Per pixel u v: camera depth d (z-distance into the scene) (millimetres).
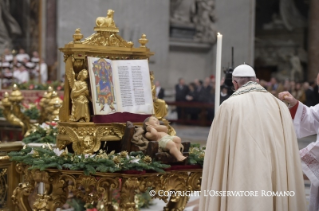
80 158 4504
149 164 4441
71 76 4980
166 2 22344
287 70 23891
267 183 4039
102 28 5148
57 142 5047
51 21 21422
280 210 4113
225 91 5750
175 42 22719
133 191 4480
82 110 4879
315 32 23312
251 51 22750
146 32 21922
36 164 4500
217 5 23172
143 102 5227
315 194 5008
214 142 4266
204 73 23375
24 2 21750
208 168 4281
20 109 8523
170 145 4617
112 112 5035
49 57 21484
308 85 18641
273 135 4195
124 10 21469
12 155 4910
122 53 5270
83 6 21172
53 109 7578
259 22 24250
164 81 22484
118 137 5027
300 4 23906
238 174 4062
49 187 4754
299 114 5059
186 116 20516
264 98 4312
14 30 21766
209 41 23203
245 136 4117
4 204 5629
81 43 4996
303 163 4883
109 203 6070
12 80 15570
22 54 19781
